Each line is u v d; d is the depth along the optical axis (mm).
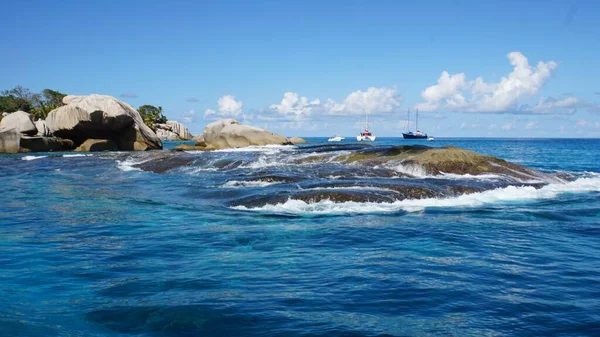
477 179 15820
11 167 24938
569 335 4234
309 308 4848
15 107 92375
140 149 44812
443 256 7008
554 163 31703
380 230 8930
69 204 12484
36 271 6250
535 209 11578
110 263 6648
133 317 4648
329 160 21328
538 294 5328
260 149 37812
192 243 7906
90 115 40500
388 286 5562
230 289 5457
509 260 6820
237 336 4203
